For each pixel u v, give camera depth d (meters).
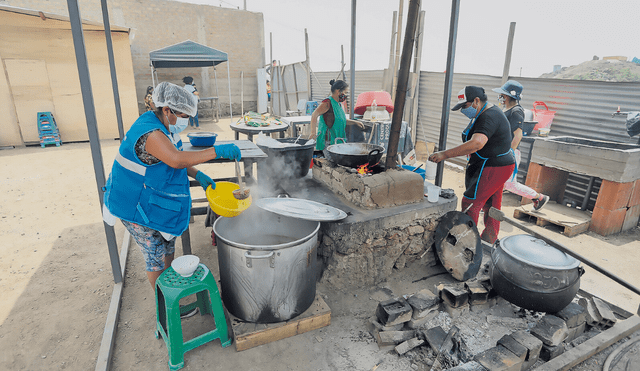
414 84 7.63
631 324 2.54
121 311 2.81
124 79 9.62
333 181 3.68
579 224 4.34
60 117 9.15
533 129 5.84
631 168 4.09
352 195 3.32
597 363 2.27
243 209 2.50
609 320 2.53
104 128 9.74
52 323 2.67
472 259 3.19
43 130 8.78
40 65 8.64
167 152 2.10
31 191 5.62
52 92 8.92
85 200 5.27
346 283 3.07
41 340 2.50
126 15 12.52
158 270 2.52
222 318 2.37
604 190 4.26
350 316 2.75
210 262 3.55
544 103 5.74
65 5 11.80
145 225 2.28
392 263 3.24
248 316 2.44
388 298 2.97
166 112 2.25
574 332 2.50
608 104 5.03
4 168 6.87
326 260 3.06
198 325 2.63
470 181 3.50
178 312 2.17
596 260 3.73
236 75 15.15
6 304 2.88
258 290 2.33
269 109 15.39
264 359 2.32
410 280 3.25
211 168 7.22
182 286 2.17
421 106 8.21
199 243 3.96
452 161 7.71
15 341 2.48
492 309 2.81
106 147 8.84
